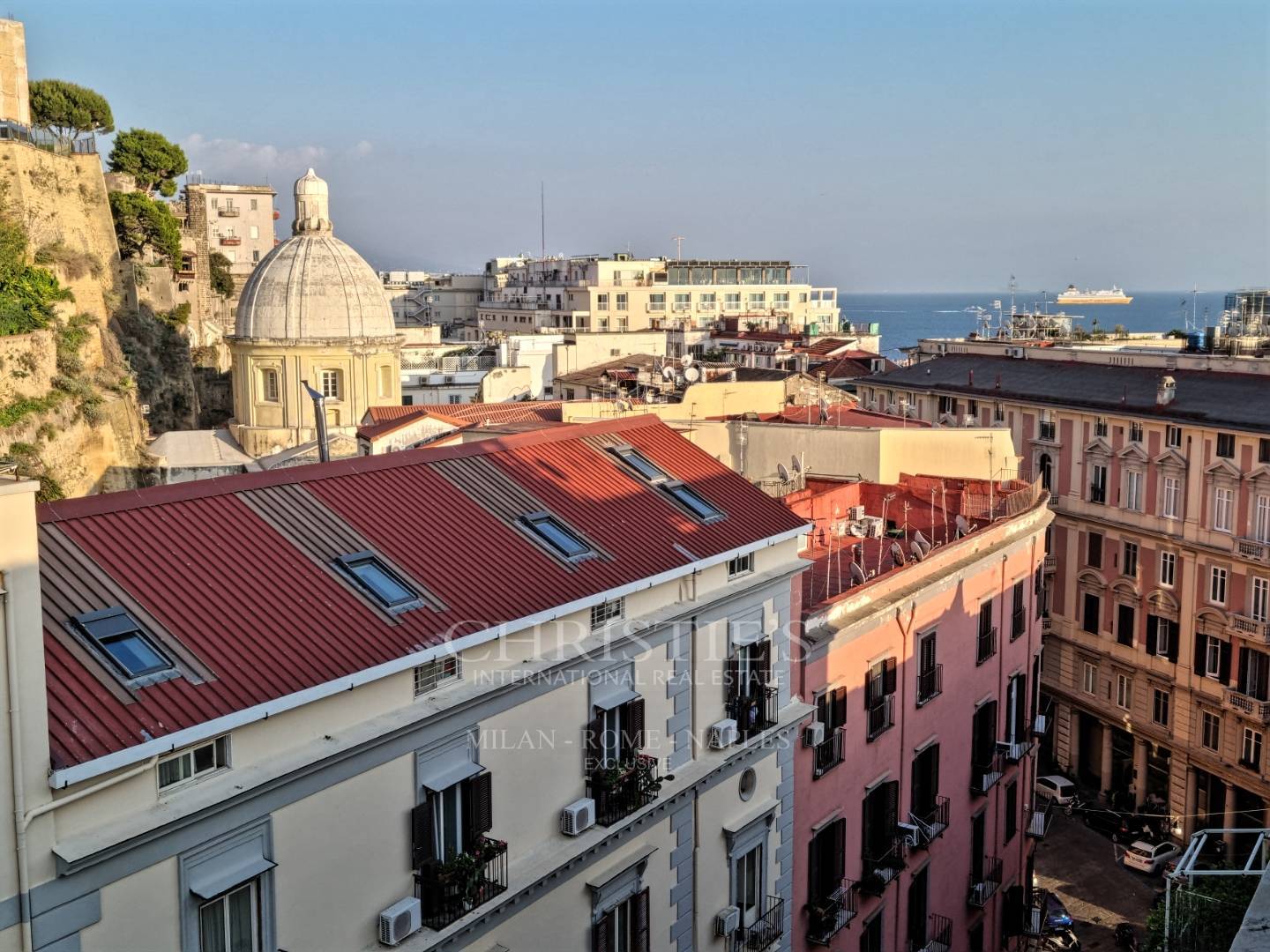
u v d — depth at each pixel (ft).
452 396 327.67
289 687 60.44
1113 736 227.61
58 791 51.39
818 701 104.06
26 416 205.57
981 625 132.67
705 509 95.35
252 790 57.98
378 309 271.69
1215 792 205.67
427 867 67.56
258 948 60.18
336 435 252.01
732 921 91.91
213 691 58.29
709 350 438.81
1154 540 213.46
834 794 106.52
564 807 77.87
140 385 297.12
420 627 68.80
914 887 120.26
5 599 49.42
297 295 262.47
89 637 57.98
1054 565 237.66
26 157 264.31
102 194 298.35
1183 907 80.74
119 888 53.88
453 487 84.43
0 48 284.61
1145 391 224.94
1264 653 193.98
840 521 142.20
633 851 82.84
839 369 346.54
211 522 69.82
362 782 64.49
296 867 61.41
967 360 284.61
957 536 133.28
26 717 50.31
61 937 51.72
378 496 79.66
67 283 258.78
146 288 344.69
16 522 49.96
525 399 309.22
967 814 131.44
